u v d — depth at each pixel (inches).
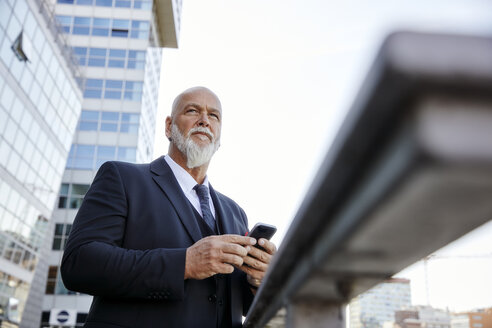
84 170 1112.2
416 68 5.0
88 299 998.4
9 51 761.0
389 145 6.2
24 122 833.5
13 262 843.4
